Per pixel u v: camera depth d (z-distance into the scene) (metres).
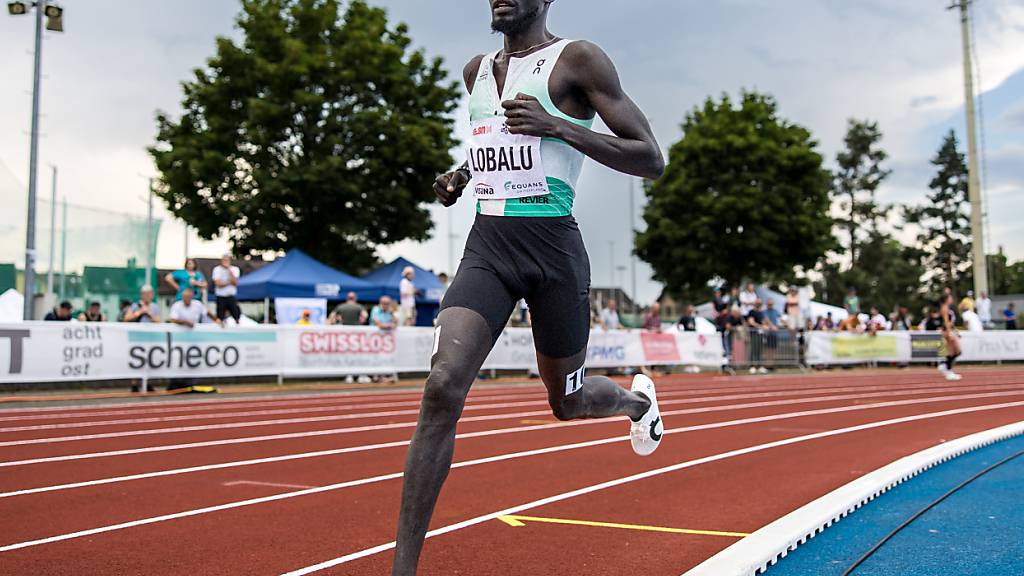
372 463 5.86
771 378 18.27
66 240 16.16
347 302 15.77
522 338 17.42
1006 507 4.20
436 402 2.38
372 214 26.69
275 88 25.66
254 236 25.77
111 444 6.88
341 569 3.14
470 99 2.79
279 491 4.77
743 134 36.81
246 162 26.39
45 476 5.28
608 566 3.19
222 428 8.11
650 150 2.64
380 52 26.69
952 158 65.38
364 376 15.18
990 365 24.75
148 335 12.51
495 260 2.61
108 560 3.27
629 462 5.86
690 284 37.97
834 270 61.69
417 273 21.67
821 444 6.77
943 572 3.08
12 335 11.36
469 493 4.69
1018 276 78.56
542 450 6.49
